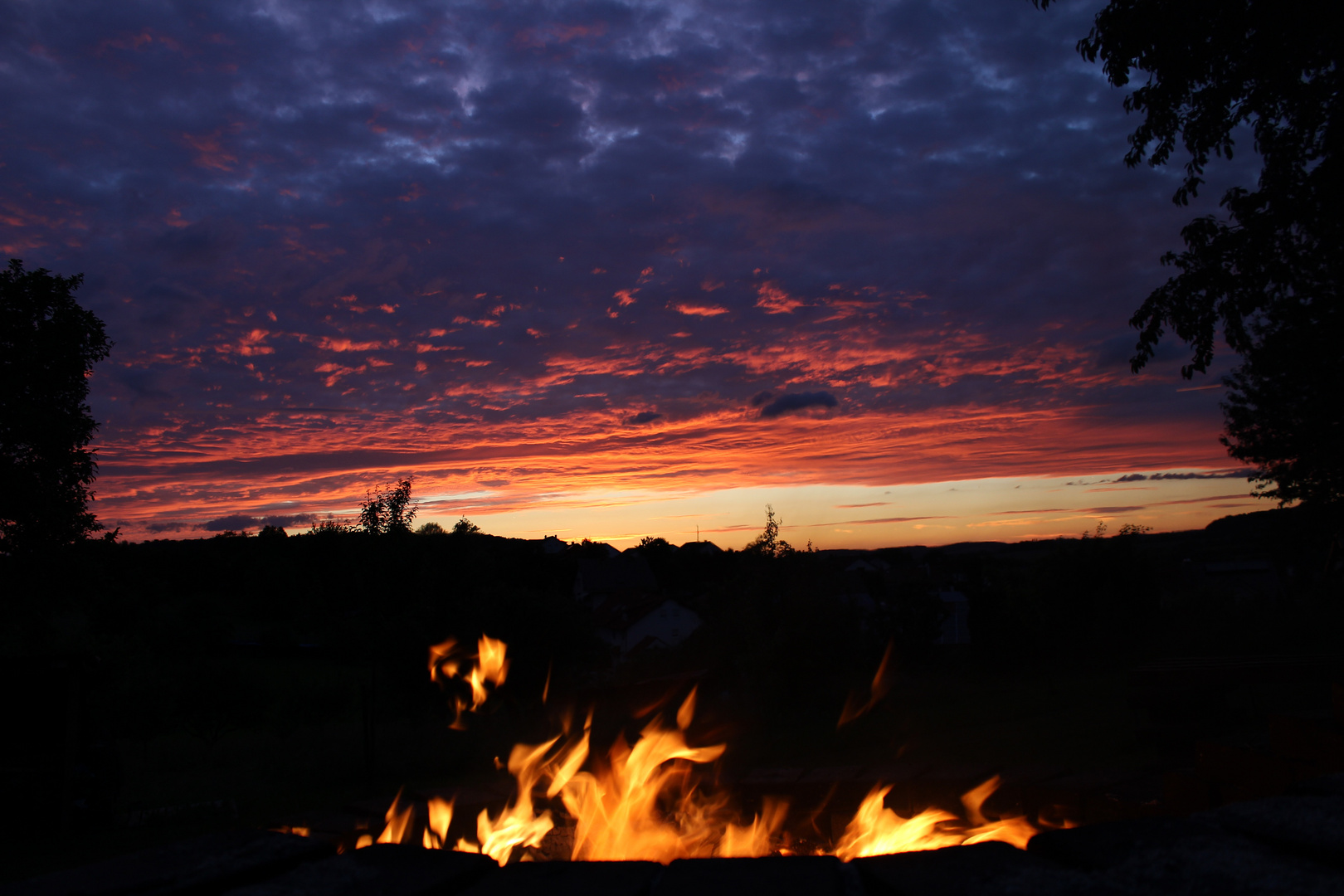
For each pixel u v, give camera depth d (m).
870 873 1.08
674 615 55.47
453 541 20.48
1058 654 22.88
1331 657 9.05
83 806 12.23
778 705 15.30
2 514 15.27
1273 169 8.88
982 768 6.71
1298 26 7.76
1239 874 0.96
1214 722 9.23
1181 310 9.41
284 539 67.06
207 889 1.08
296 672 39.09
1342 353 11.38
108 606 27.95
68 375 16.39
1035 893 0.97
